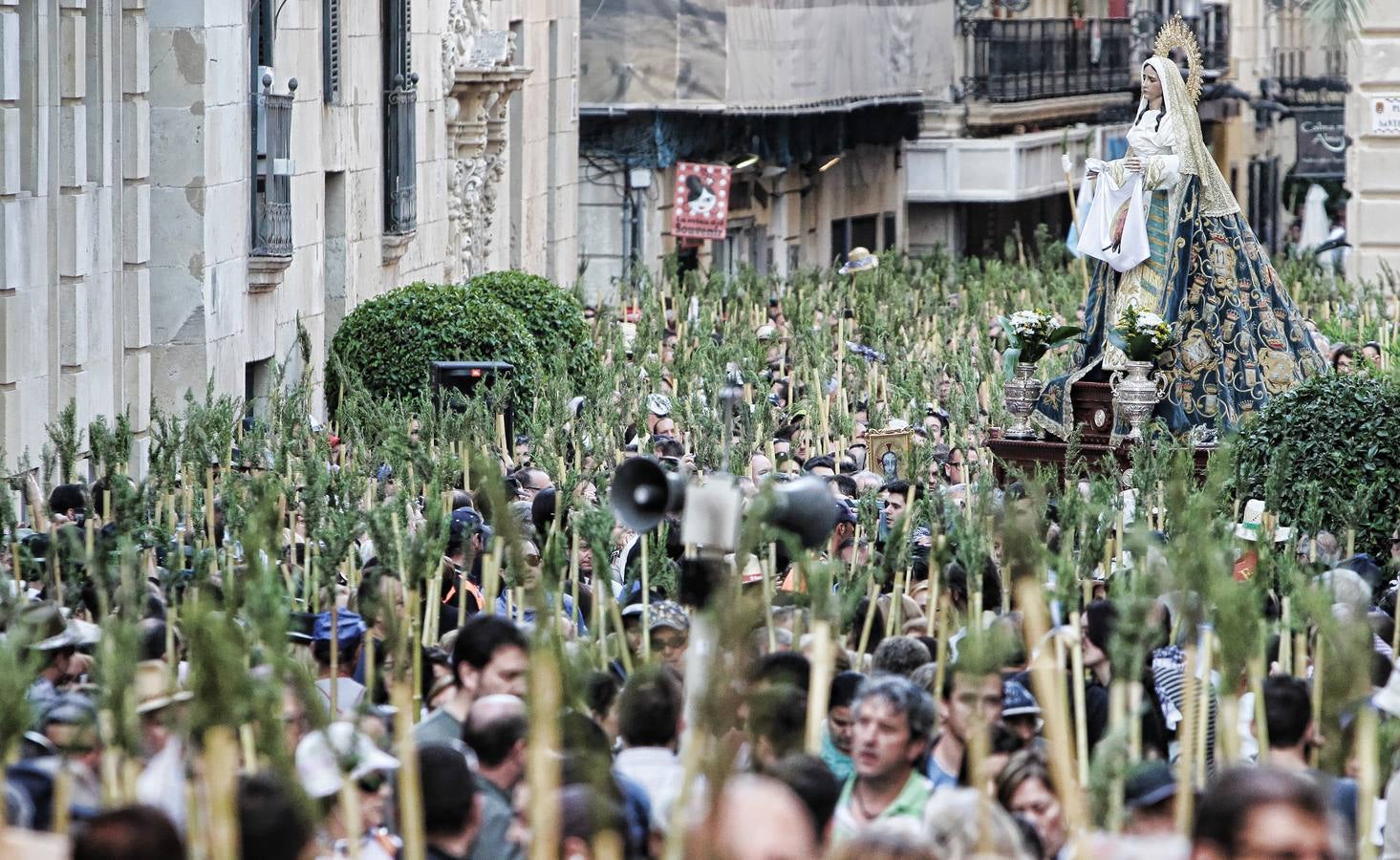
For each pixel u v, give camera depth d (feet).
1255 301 84.89
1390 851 32.50
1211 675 37.24
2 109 77.20
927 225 238.68
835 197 219.82
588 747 30.19
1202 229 84.38
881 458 81.66
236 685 26.37
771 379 97.14
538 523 52.03
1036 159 234.79
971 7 229.45
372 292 123.13
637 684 33.37
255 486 51.44
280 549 49.49
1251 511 61.41
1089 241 83.51
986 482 49.57
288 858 26.30
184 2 93.09
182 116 93.61
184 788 29.27
